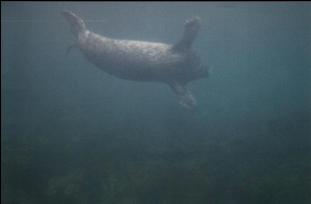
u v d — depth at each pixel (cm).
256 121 1108
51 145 998
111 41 1020
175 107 1215
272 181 815
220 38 2366
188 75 1022
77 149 976
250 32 2536
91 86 1465
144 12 3141
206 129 1062
